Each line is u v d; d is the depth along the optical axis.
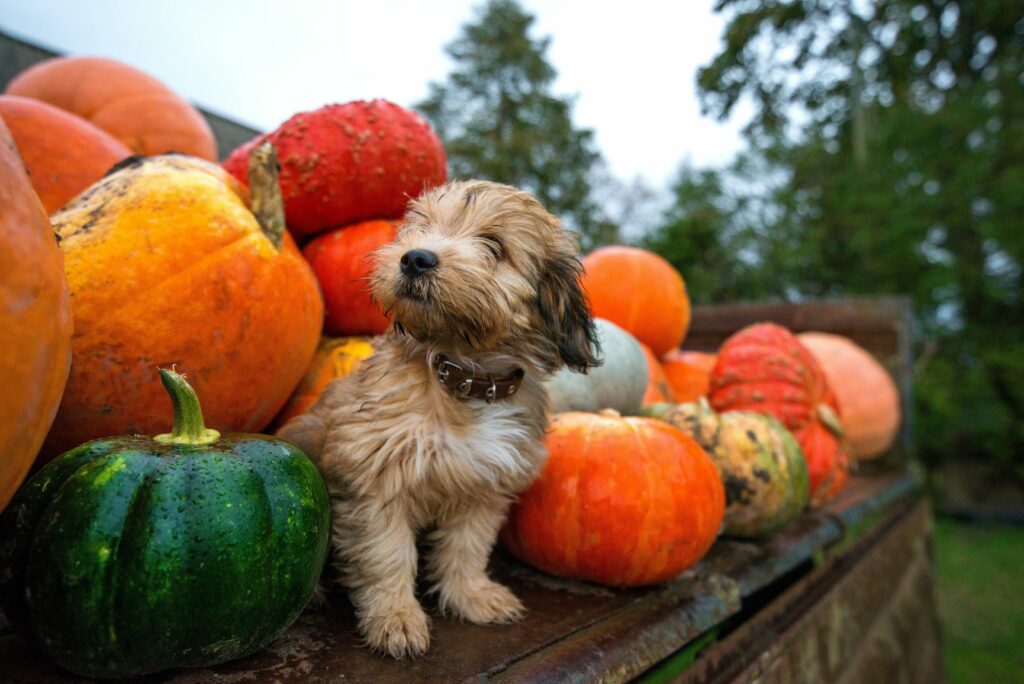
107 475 0.30
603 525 0.47
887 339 1.37
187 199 0.49
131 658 0.29
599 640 0.38
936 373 2.19
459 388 0.42
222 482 0.31
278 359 0.52
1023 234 2.15
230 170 0.70
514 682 0.33
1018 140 2.19
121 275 0.44
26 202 0.28
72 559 0.28
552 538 0.48
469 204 0.48
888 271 2.41
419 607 0.39
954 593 1.51
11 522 0.30
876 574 0.84
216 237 0.49
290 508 0.33
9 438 0.26
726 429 0.63
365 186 0.66
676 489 0.48
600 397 0.70
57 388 0.29
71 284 0.43
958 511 2.17
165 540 0.29
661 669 0.42
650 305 1.03
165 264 0.46
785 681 0.53
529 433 0.44
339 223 0.68
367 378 0.44
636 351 0.75
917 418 2.14
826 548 0.72
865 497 0.93
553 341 0.48
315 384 0.62
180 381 0.34
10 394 0.26
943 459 2.21
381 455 0.39
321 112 0.67
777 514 0.61
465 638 0.38
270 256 0.52
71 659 0.28
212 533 0.30
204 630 0.29
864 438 1.23
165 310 0.45
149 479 0.30
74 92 0.94
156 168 0.52
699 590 0.50
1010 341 2.24
